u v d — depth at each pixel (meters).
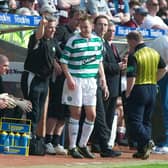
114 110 34.03
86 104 30.52
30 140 30.58
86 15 30.28
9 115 30.98
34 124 30.72
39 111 30.88
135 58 31.95
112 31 33.19
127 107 32.53
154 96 32.72
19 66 32.91
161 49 34.91
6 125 30.39
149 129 32.47
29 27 32.22
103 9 40.50
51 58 30.62
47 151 31.42
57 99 31.73
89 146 34.94
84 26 29.98
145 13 41.72
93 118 30.67
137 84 32.22
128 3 45.53
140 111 32.22
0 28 32.38
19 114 31.14
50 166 26.53
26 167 25.77
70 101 30.38
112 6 44.25
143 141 31.94
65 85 30.42
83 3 39.47
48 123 31.88
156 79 32.97
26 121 30.78
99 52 30.61
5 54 33.12
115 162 29.53
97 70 30.69
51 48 30.67
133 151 35.25
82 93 30.38
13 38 33.34
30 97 30.61
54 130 32.06
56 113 31.75
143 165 28.61
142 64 32.12
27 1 36.75
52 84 31.84
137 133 31.95
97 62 30.58
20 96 32.88
